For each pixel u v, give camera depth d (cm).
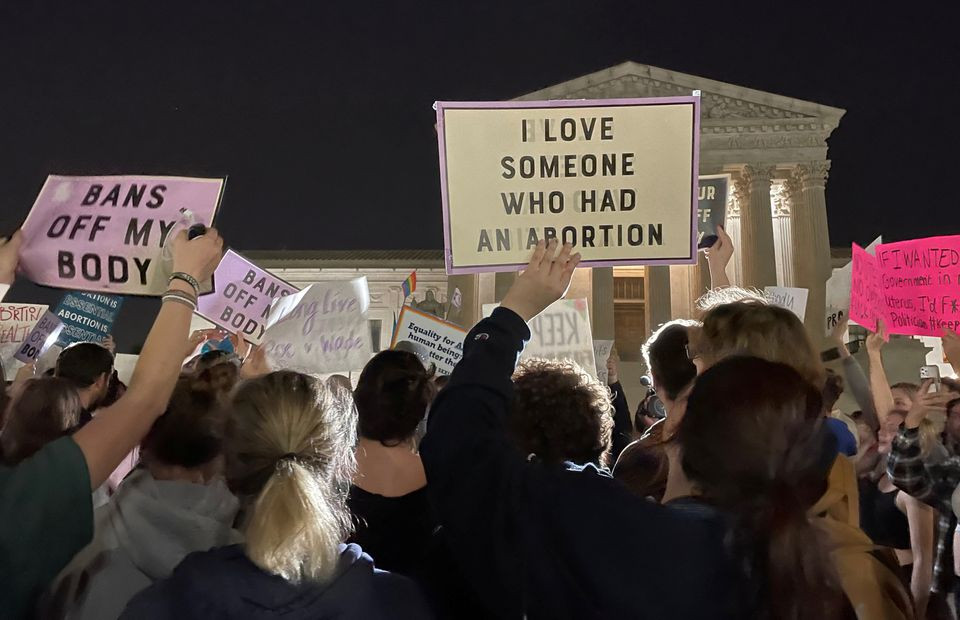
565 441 324
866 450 606
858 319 622
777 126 4275
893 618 224
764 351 277
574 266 296
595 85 4212
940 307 623
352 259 5378
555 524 226
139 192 529
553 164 486
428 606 258
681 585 210
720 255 495
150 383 276
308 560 231
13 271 463
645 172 487
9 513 240
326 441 258
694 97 486
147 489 316
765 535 203
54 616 285
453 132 482
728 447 212
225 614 226
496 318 282
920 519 558
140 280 521
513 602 242
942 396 452
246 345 869
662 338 379
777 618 197
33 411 384
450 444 252
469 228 483
